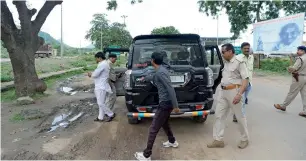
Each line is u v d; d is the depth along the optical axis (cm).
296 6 2280
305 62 650
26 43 923
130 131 570
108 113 651
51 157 434
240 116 457
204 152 451
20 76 923
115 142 504
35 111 745
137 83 519
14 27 893
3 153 450
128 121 620
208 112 530
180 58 579
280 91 1053
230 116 677
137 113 521
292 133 541
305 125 594
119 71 706
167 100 414
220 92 471
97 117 675
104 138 527
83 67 2484
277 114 692
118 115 712
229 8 2370
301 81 660
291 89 689
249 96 955
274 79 1475
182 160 420
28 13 919
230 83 448
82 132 566
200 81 530
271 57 2667
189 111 519
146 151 413
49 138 528
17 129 588
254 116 675
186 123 627
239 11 2362
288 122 618
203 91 536
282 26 1698
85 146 484
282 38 1705
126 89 527
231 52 445
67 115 720
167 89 402
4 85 1161
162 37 580
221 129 469
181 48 578
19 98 847
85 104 861
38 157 434
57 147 479
